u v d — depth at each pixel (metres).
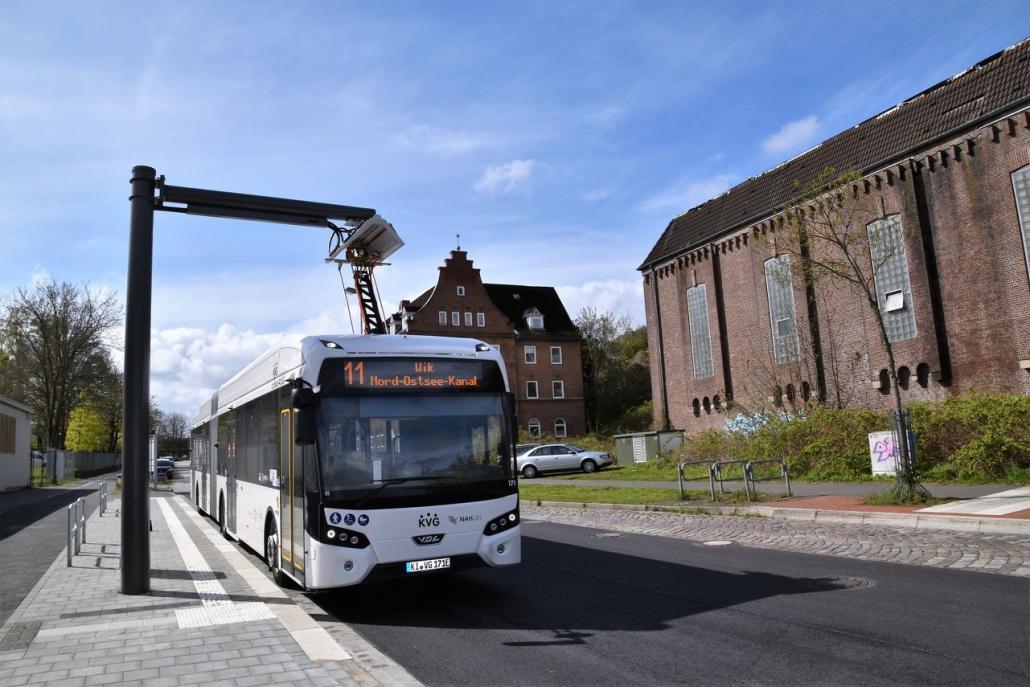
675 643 6.00
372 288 11.27
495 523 7.82
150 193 9.38
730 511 15.41
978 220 24.78
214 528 16.72
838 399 30.27
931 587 7.48
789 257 22.38
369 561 7.21
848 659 5.30
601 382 74.12
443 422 7.88
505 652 6.00
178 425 118.50
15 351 52.53
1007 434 15.67
